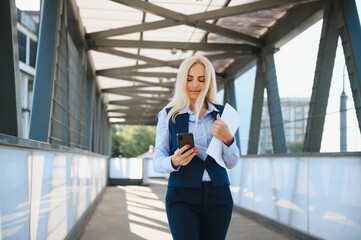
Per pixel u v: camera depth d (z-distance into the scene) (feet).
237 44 35.70
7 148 8.55
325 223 17.04
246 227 24.44
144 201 40.16
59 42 21.16
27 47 44.93
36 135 18.97
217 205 7.66
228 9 26.89
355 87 19.71
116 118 100.53
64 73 23.39
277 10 29.30
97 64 48.19
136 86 60.13
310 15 25.26
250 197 28.84
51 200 13.65
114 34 32.12
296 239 20.24
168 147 8.14
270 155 24.30
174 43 35.22
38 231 11.69
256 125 35.09
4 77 12.93
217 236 7.75
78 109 31.37
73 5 26.71
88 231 22.84
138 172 66.95
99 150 68.18
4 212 8.41
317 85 22.82
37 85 19.40
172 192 7.68
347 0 20.65
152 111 88.94
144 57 39.96
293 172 20.70
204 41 38.52
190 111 8.04
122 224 25.32
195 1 28.91
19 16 42.91
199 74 8.08
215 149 7.62
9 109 13.00
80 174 22.84
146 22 30.76
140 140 182.91
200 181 7.61
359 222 14.34
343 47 20.88
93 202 32.83
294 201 20.53
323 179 17.25
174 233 7.60
